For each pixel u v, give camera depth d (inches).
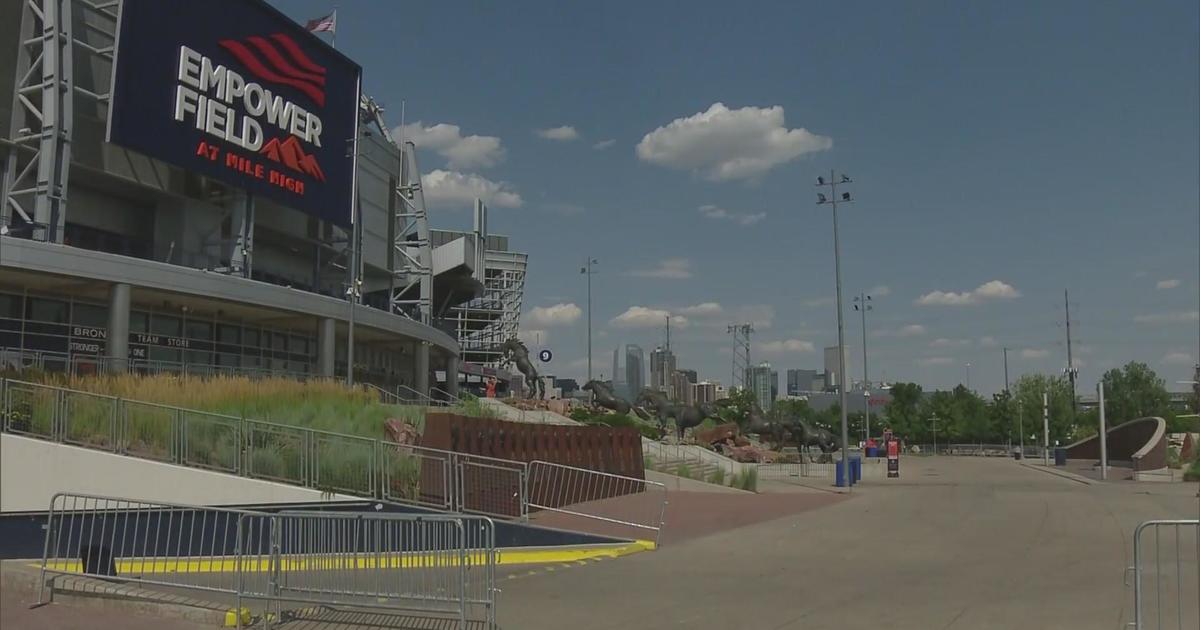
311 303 1608.0
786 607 426.9
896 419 4254.4
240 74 1519.4
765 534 724.0
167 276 1311.5
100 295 1363.2
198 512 584.7
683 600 445.1
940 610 417.1
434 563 383.9
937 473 1951.3
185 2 1405.0
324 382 1112.2
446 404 1681.8
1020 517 863.7
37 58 1283.2
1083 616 399.2
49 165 1229.1
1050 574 520.4
